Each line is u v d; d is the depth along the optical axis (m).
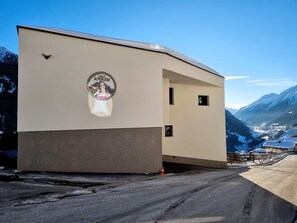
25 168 10.77
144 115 12.79
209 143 19.72
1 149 14.73
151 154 12.71
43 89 11.16
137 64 12.90
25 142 10.80
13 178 9.54
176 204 6.73
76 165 11.32
